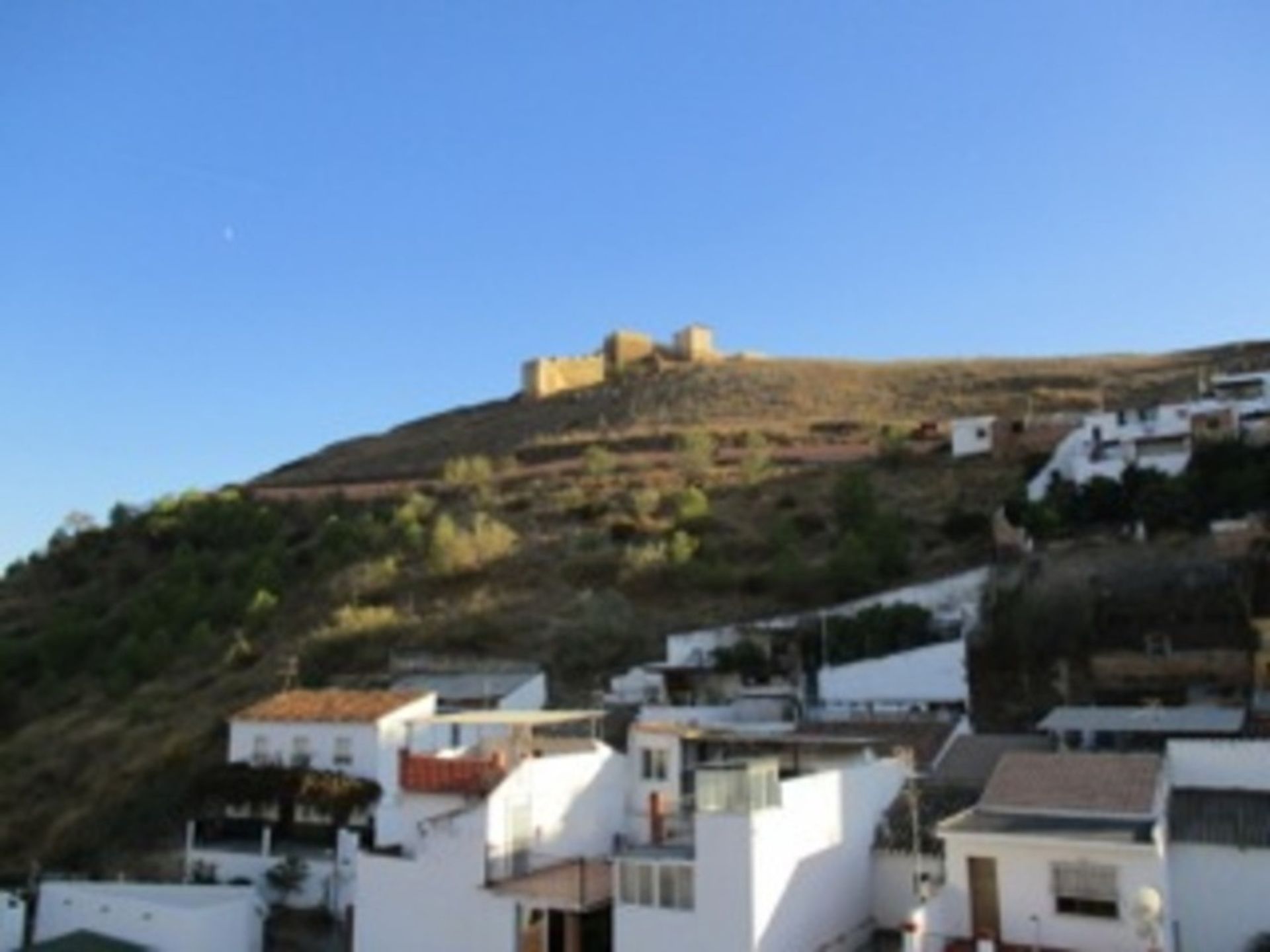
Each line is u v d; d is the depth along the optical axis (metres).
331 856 39.25
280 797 42.88
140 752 55.75
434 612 67.62
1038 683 47.00
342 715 45.66
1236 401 72.69
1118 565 52.25
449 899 29.16
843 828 28.08
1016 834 25.58
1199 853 25.17
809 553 69.75
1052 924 25.23
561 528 81.81
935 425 97.75
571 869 30.42
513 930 27.89
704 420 119.94
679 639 54.75
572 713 38.44
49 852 48.56
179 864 42.34
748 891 24.70
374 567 75.94
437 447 133.50
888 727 37.34
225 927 32.59
